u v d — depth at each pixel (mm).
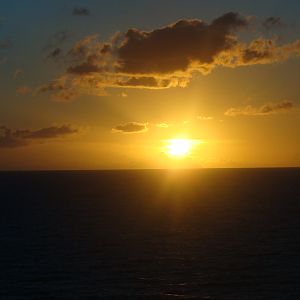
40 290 50000
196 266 58031
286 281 52406
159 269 57062
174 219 94562
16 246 69500
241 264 58875
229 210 108500
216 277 53938
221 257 62250
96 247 68312
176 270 56469
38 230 82500
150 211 108125
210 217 97125
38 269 57000
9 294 49000
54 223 90188
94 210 110562
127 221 92250
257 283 51844
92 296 48438
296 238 74000
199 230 81438
